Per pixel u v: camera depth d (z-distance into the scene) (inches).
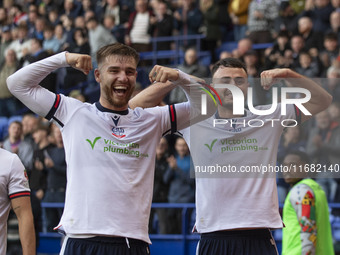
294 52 436.8
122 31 522.6
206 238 170.6
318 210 206.4
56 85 484.1
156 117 160.6
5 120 471.8
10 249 291.0
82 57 154.0
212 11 503.5
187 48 503.5
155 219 342.3
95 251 149.7
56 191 359.6
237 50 461.1
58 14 598.9
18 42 536.7
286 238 208.7
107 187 150.4
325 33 451.8
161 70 160.1
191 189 339.3
